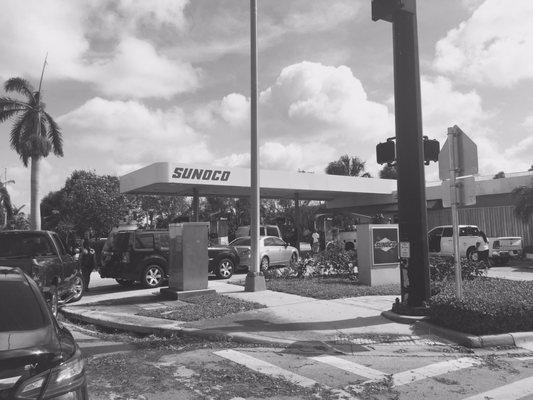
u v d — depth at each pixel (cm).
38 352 345
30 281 459
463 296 857
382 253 1417
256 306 1066
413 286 940
